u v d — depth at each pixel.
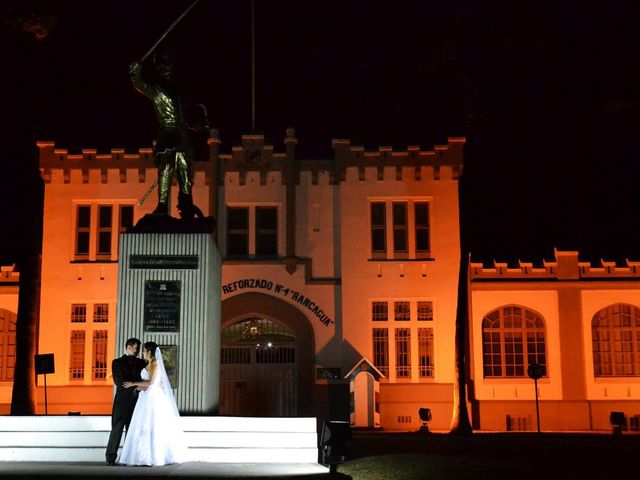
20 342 30.55
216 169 33.38
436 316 32.81
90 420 14.04
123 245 14.95
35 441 13.80
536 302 33.94
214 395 15.71
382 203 33.59
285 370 33.22
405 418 32.16
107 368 32.53
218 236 33.22
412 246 33.22
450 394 32.31
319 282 32.97
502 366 33.62
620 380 33.44
